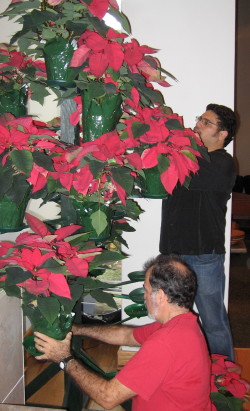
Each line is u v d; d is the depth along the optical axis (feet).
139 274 5.78
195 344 4.38
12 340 4.79
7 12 3.70
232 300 12.39
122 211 4.41
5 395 4.62
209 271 6.80
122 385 4.20
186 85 7.46
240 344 9.82
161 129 3.88
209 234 6.65
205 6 7.18
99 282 3.95
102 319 8.95
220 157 6.59
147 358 4.24
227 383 5.15
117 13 3.72
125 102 4.08
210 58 7.34
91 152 3.48
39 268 3.45
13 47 5.01
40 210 8.43
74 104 4.20
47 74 3.83
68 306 3.59
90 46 3.47
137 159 3.68
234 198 16.38
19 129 3.58
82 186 3.56
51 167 3.44
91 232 4.09
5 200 3.60
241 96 20.80
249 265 15.48
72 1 3.71
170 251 6.78
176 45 7.34
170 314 4.58
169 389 4.32
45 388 7.77
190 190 6.56
